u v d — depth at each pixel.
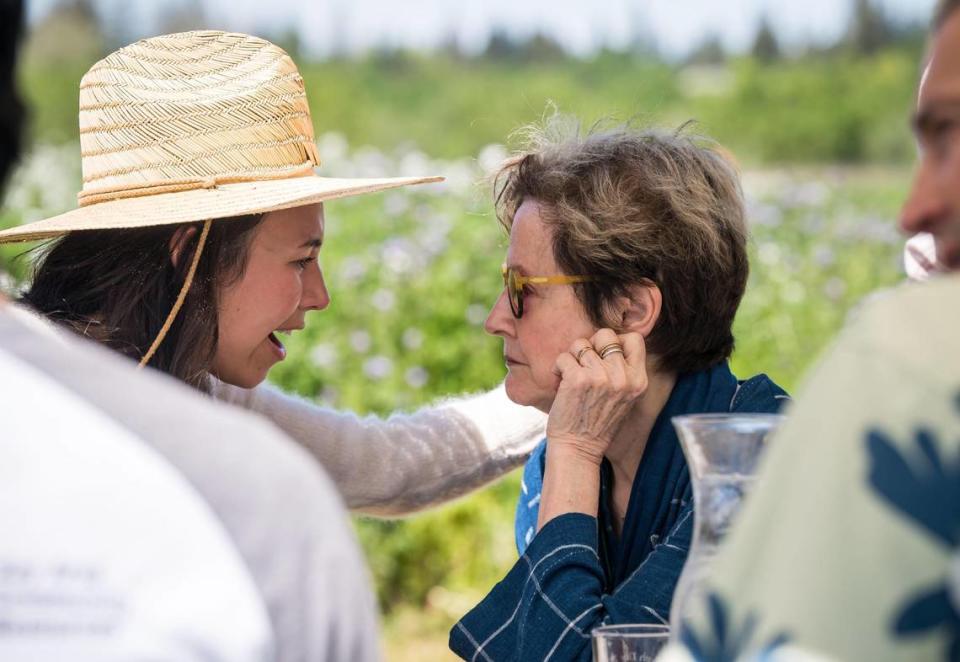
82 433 1.29
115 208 2.86
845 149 35.94
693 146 2.96
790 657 1.18
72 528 1.25
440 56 46.44
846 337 1.28
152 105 2.95
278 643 1.31
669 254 2.82
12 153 1.43
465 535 7.23
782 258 9.44
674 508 2.86
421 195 9.77
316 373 7.35
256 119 2.98
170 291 2.83
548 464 2.77
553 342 2.91
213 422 1.35
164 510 1.28
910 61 38.81
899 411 1.20
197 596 1.26
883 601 1.17
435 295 7.73
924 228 1.37
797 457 1.25
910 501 1.17
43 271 2.86
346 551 1.37
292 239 2.93
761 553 1.25
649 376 2.92
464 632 2.67
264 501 1.33
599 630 2.13
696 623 1.29
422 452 3.50
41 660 1.20
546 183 2.90
